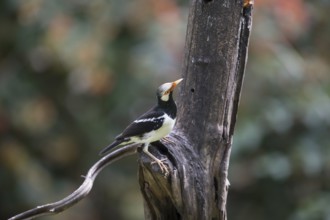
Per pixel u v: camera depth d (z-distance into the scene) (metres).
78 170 17.20
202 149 8.01
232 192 16.58
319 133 15.48
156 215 8.08
